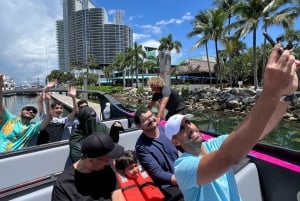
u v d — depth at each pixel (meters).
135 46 58.78
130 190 2.22
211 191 1.44
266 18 24.83
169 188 2.39
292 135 13.84
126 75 74.25
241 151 0.92
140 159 2.64
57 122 4.18
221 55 44.25
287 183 2.34
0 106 3.73
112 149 1.89
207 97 29.09
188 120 1.60
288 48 0.90
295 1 23.16
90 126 2.85
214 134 3.58
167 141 2.78
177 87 37.53
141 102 39.91
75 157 2.76
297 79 1.11
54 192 1.88
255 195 2.38
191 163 1.27
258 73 43.00
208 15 32.31
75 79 74.25
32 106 3.86
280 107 1.24
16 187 2.04
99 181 1.92
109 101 5.68
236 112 24.08
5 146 3.64
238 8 26.23
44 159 3.04
